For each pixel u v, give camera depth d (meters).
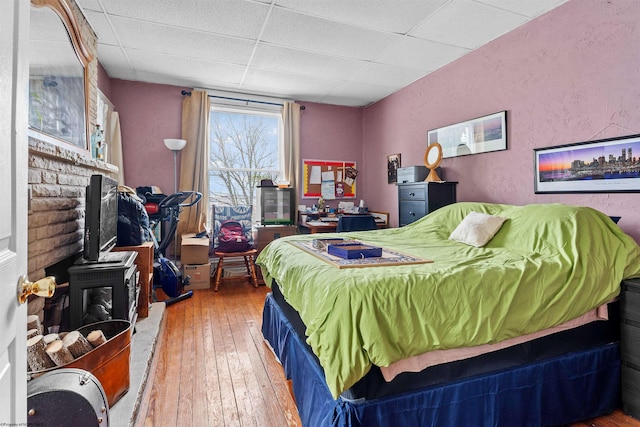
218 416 1.63
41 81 1.80
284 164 4.58
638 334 1.61
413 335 1.27
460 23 2.68
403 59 3.37
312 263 1.72
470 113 3.19
